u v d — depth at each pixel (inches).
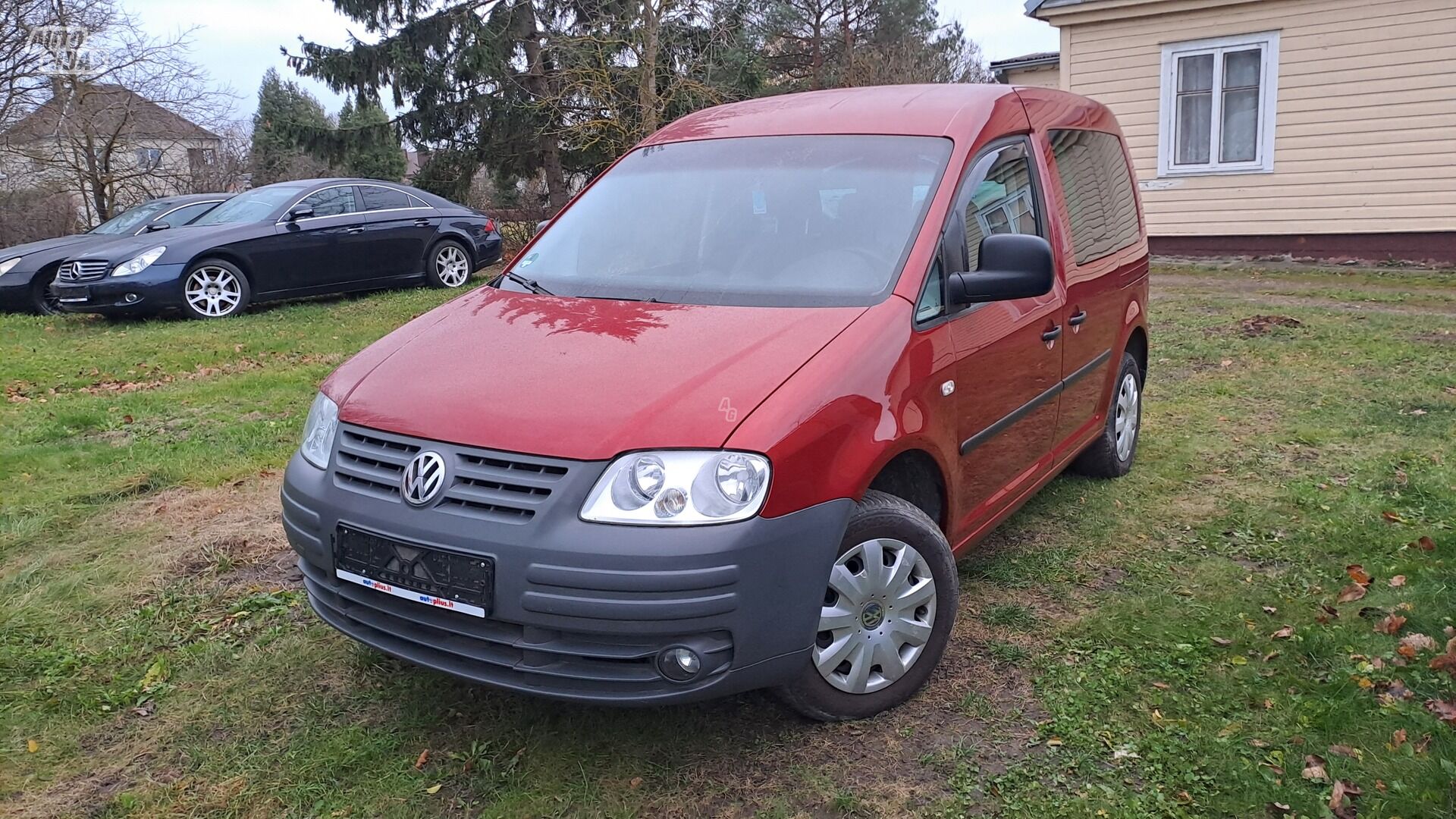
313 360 346.3
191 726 124.1
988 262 132.8
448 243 530.9
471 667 108.0
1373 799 103.7
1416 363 293.1
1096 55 577.9
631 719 123.4
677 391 108.3
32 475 215.8
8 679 134.5
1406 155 507.5
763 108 175.3
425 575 106.3
